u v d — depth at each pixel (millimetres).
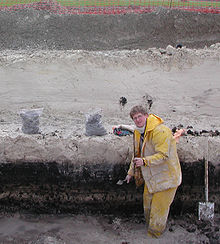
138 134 3793
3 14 10320
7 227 4434
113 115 6117
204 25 10297
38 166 4633
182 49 6660
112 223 4523
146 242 4086
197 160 4512
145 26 10273
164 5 11320
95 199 4734
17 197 4777
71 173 4629
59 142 4590
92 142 4551
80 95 6273
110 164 4570
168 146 3631
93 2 11484
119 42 10000
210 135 4797
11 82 6266
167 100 6312
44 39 9844
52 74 6293
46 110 6121
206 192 4316
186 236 4207
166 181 3758
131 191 4656
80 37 9969
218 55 6500
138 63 6430
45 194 4758
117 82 6336
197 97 6359
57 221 4574
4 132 4801
